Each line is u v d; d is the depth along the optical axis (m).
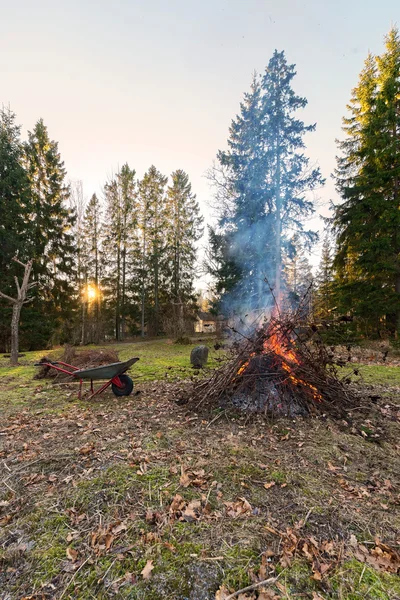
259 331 3.97
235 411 3.46
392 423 3.28
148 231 25.06
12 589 1.33
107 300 25.30
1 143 15.24
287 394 3.55
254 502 1.88
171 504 1.85
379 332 12.16
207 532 1.62
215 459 2.42
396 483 2.14
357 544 1.53
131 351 12.84
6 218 14.82
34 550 1.55
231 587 1.29
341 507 1.83
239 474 2.19
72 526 1.71
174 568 1.40
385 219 11.17
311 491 2.00
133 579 1.35
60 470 2.34
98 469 2.31
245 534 1.60
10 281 14.84
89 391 5.00
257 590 1.28
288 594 1.25
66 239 19.92
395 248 11.41
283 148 13.77
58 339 18.59
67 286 19.62
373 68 12.51
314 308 4.18
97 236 25.12
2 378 6.59
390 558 1.45
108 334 24.19
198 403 3.68
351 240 12.48
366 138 11.95
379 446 2.74
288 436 2.87
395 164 11.60
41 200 19.02
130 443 2.78
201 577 1.35
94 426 3.31
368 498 1.94
